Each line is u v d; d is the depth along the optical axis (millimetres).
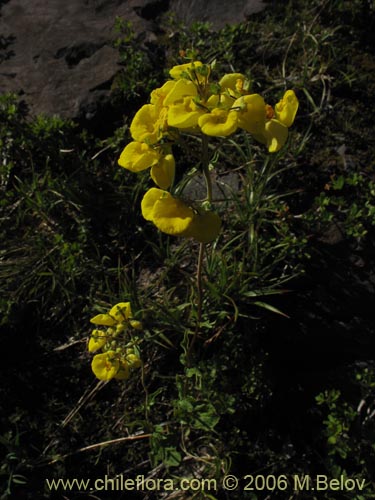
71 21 501
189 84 228
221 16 492
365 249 364
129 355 295
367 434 315
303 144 390
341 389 336
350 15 471
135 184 404
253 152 404
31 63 472
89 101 440
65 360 354
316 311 349
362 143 409
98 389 344
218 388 327
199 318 309
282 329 347
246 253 360
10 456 315
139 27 484
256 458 323
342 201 373
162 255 374
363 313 350
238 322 345
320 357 348
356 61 451
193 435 330
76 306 368
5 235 396
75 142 421
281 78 438
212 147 406
